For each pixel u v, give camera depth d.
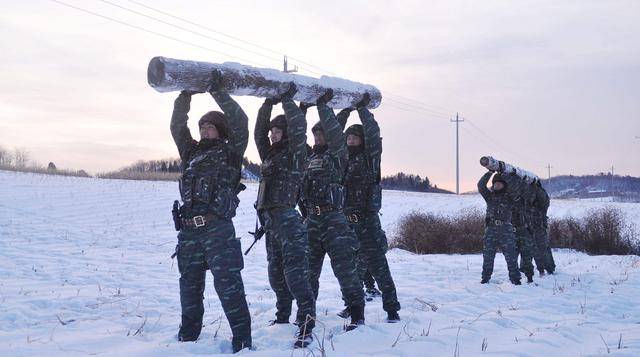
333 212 5.72
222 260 4.75
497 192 10.53
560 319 6.87
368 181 6.29
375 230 6.33
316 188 5.73
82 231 15.88
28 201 20.25
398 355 4.75
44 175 30.75
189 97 5.07
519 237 10.82
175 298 7.77
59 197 22.06
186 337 5.04
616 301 8.34
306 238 5.38
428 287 9.43
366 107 6.42
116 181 31.03
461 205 31.89
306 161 5.51
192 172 4.87
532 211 12.05
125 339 5.09
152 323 5.92
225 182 4.88
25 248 12.59
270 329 5.57
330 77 6.12
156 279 9.66
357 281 5.74
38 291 7.92
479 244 17.61
